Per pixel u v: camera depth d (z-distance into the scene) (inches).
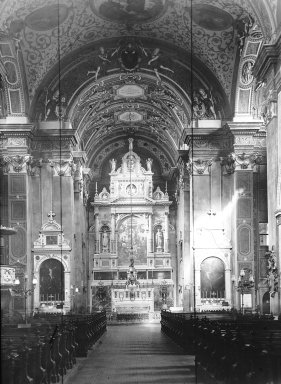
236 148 1380.4
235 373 438.9
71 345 677.9
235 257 1366.9
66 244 1428.4
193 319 814.5
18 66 1326.3
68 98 1437.0
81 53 1419.8
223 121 1425.9
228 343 477.4
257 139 1392.7
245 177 1376.7
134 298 1866.4
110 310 1936.5
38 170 1449.3
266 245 1401.3
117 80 1513.3
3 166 1379.2
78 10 1229.1
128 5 1219.9
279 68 931.3
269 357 382.6
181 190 1777.8
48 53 1343.5
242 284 1288.1
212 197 1432.1
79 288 1622.8
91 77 1443.2
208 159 1437.0
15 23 1200.8
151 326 1547.7
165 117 1802.4
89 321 898.1
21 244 1362.0
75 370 628.1
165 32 1355.8
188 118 1449.3
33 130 1397.6
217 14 1214.3
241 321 754.8
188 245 1667.1
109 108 1768.0
